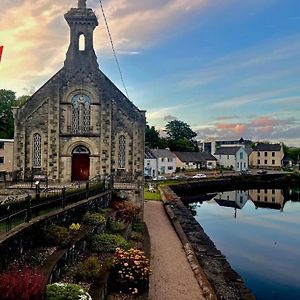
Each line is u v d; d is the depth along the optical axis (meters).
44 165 36.06
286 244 32.75
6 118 76.69
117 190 33.12
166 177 91.88
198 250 22.70
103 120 36.84
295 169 139.75
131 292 14.37
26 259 12.79
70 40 37.47
